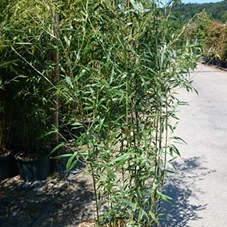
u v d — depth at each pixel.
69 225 2.58
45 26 2.37
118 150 2.11
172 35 2.03
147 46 1.93
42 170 3.41
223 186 3.29
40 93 3.26
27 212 2.79
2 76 3.03
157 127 2.02
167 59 1.98
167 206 2.86
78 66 2.29
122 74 1.88
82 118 2.13
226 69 15.04
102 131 2.06
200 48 2.10
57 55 3.03
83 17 2.17
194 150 4.35
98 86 1.95
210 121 5.91
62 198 3.03
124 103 2.00
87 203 2.91
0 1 2.53
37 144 3.51
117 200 2.02
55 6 2.56
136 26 1.90
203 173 3.60
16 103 3.36
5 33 2.48
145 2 1.97
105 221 2.36
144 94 2.01
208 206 2.89
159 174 2.02
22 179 3.43
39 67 3.13
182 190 3.18
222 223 2.64
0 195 3.09
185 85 2.08
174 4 1.98
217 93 8.97
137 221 2.12
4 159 3.39
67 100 2.29
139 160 1.83
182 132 5.18
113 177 1.89
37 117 3.36
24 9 2.49
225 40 14.66
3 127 3.45
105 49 1.96
